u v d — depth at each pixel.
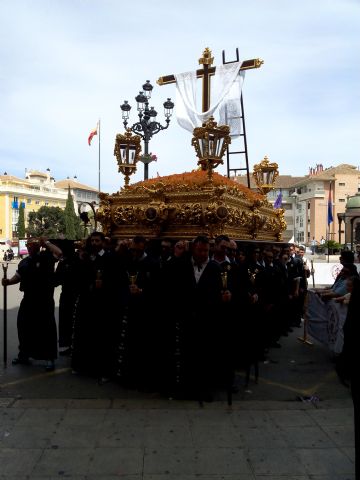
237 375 6.19
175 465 3.57
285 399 5.18
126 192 7.53
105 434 4.12
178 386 5.23
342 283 7.09
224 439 4.04
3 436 4.05
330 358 7.23
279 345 8.07
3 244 56.91
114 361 5.76
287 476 3.42
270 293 7.34
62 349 7.80
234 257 6.05
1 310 11.64
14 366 6.48
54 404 4.88
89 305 6.00
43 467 3.52
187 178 7.62
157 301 5.51
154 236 6.86
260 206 8.12
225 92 9.24
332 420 4.51
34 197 76.50
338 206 64.44
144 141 13.42
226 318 5.17
